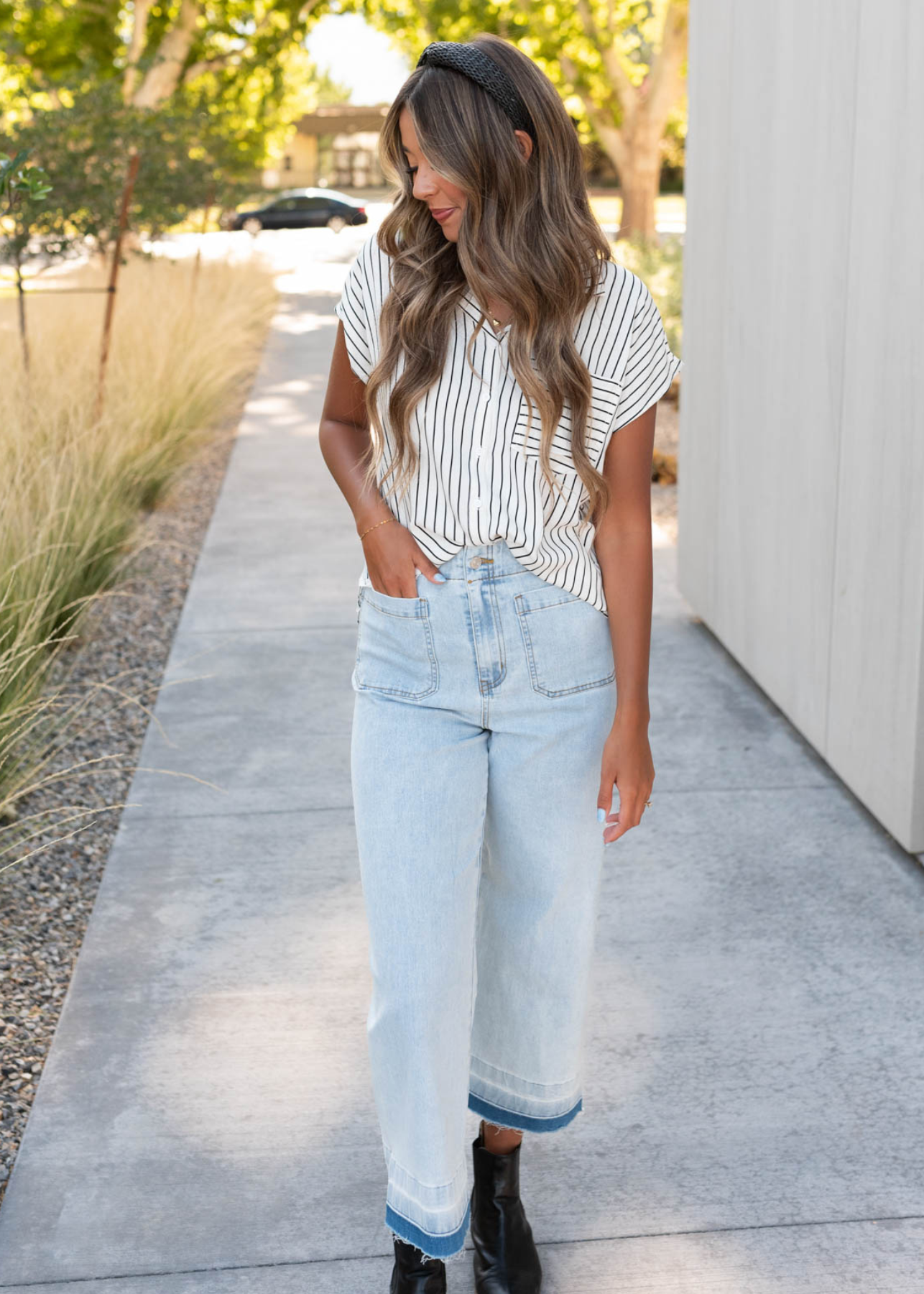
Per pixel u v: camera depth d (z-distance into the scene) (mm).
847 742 3283
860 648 3158
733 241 3996
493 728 1558
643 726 1600
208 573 5305
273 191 15000
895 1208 1972
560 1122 1805
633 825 1608
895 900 2838
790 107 3469
